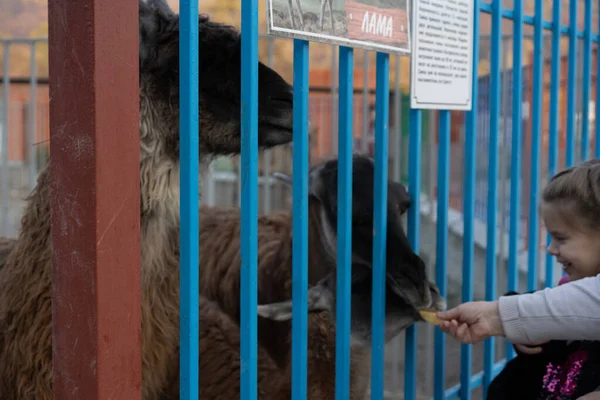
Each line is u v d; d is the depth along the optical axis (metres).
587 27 4.01
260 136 2.86
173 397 2.96
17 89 11.33
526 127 7.59
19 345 2.55
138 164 1.66
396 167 5.86
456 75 2.81
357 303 2.73
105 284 1.60
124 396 1.66
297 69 2.02
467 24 2.84
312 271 3.05
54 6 1.59
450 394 3.16
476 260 8.09
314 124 8.69
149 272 2.79
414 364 2.81
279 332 3.17
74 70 1.57
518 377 2.51
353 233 2.78
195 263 1.78
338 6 2.11
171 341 2.88
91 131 1.56
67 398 1.66
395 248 2.62
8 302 2.62
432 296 2.69
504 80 5.56
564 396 2.30
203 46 2.86
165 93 2.80
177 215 2.95
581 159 4.09
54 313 1.67
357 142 8.32
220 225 3.82
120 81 1.60
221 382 3.21
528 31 7.25
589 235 2.21
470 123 2.99
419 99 2.61
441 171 2.86
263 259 3.32
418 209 2.77
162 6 2.86
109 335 1.61
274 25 1.85
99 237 1.58
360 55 8.89
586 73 4.04
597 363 2.23
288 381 3.09
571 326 2.11
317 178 2.94
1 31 12.65
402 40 2.44
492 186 3.20
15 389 2.59
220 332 3.36
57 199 1.63
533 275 3.60
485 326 2.23
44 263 2.51
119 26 1.59
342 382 2.33
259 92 2.81
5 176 6.68
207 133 2.90
